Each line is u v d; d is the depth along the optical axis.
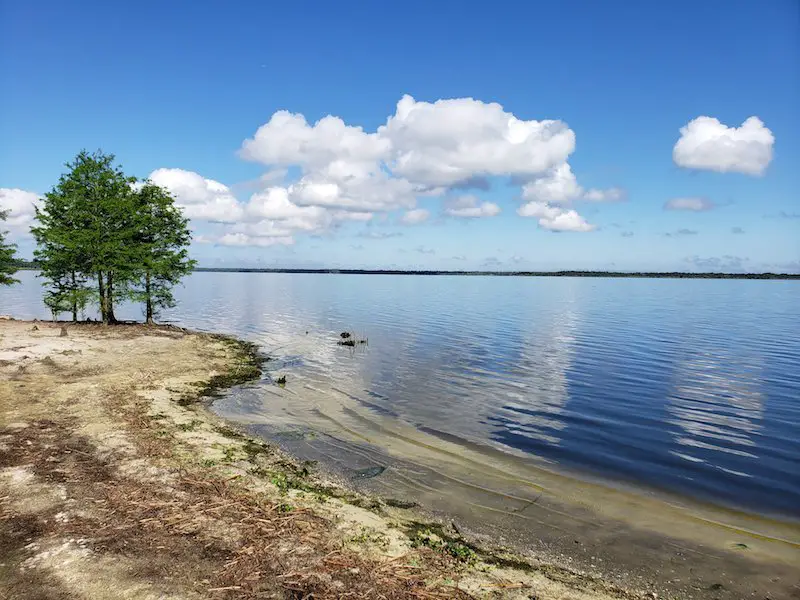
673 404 19.88
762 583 8.05
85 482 9.36
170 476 10.12
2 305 65.31
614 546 9.16
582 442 15.38
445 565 7.68
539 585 7.46
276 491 10.05
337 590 6.41
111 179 34.03
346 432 15.69
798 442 15.63
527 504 10.90
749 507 11.17
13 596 5.70
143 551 6.91
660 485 12.29
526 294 118.31
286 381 22.89
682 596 7.59
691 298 101.25
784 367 27.59
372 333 41.31
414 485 11.68
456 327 46.38
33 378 18.72
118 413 14.98
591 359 29.88
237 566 6.72
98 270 34.06
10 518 7.71
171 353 27.03
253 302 80.50
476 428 16.58
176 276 38.78
